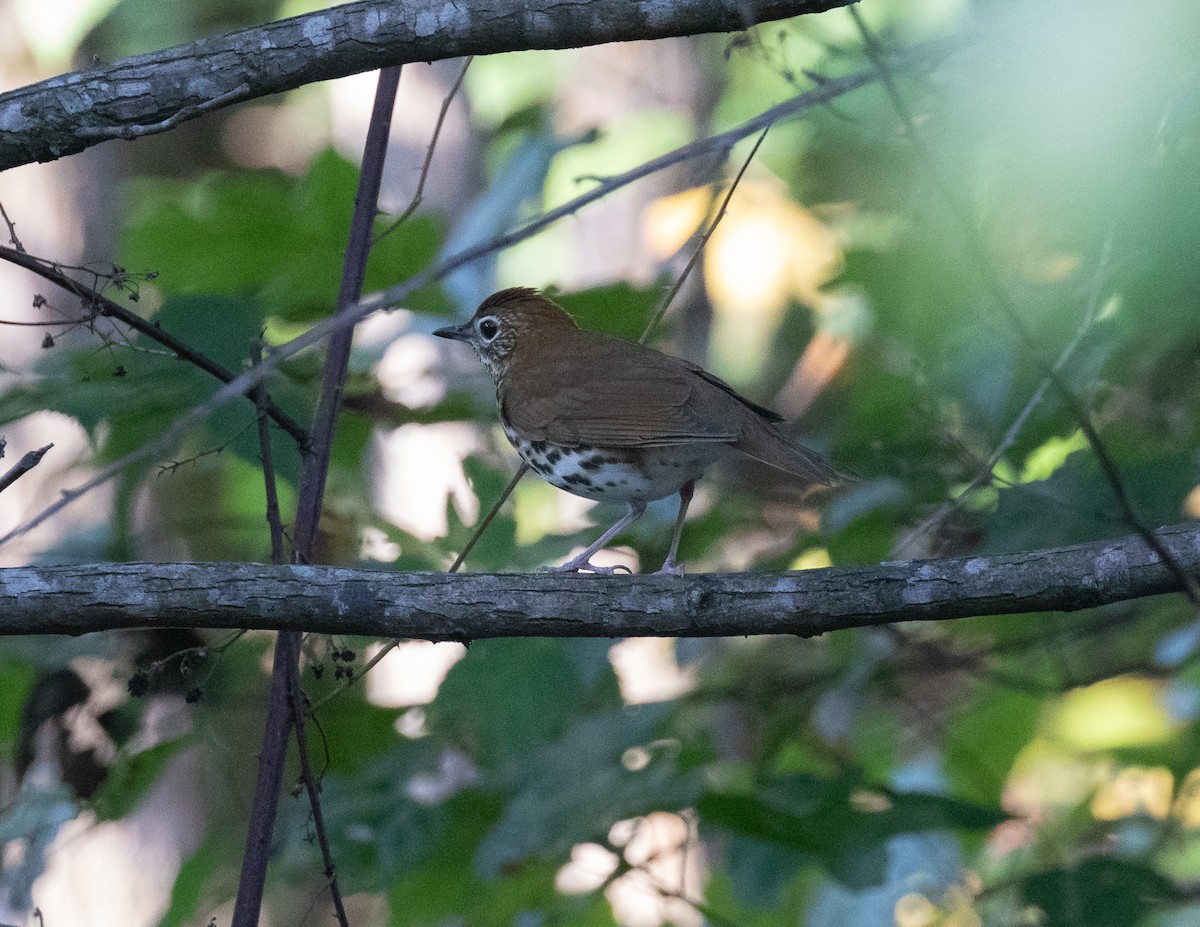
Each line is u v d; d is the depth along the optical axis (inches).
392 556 426.9
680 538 437.1
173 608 287.1
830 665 532.4
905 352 431.2
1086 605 285.3
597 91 753.0
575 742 388.8
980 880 523.2
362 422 446.6
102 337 311.3
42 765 410.6
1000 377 398.3
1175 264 328.5
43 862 369.7
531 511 669.9
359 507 429.7
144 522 602.5
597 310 448.1
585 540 439.8
